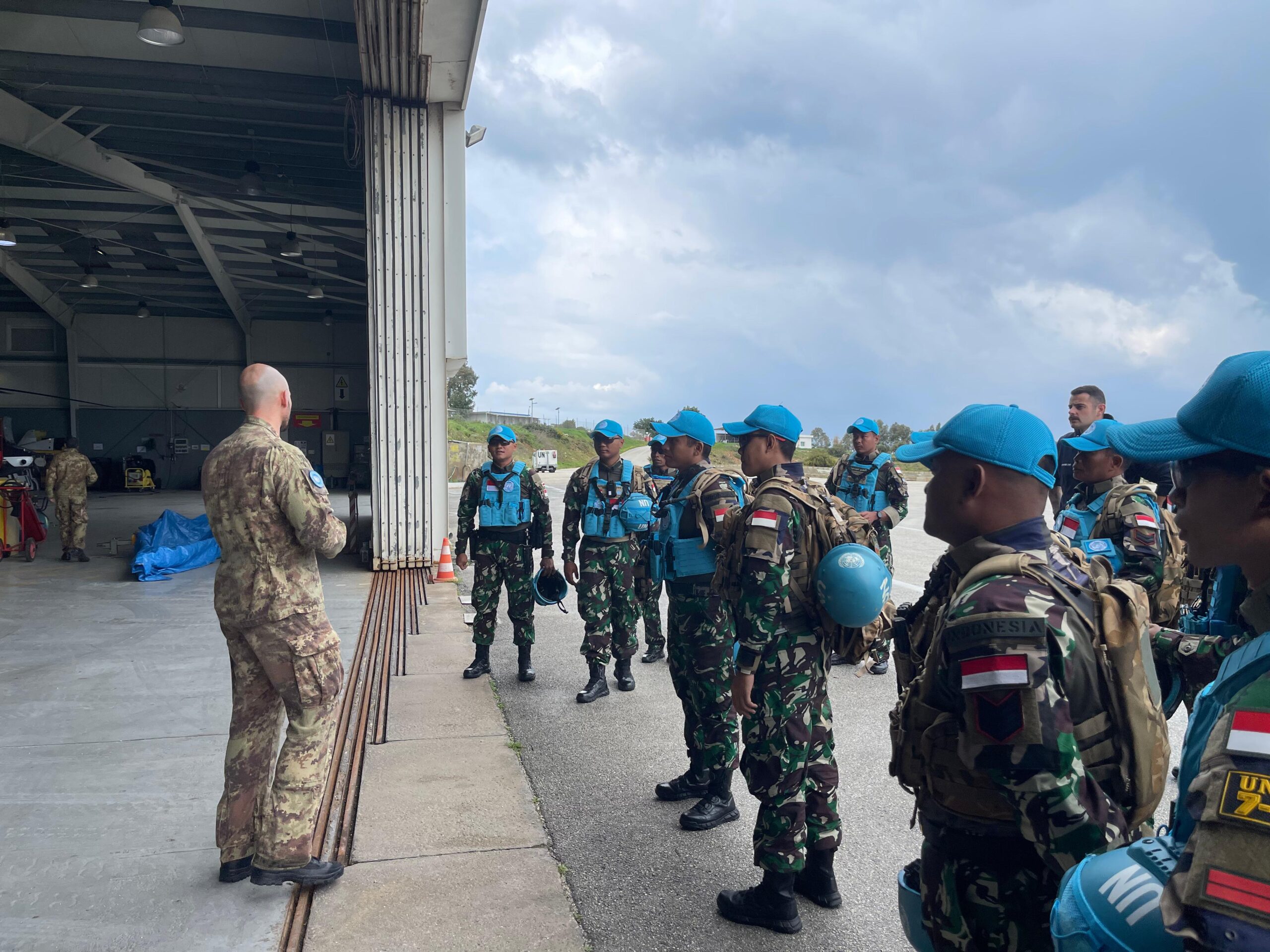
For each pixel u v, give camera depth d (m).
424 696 4.80
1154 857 0.95
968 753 1.20
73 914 2.51
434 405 9.52
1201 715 0.93
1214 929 0.74
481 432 63.88
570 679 5.29
